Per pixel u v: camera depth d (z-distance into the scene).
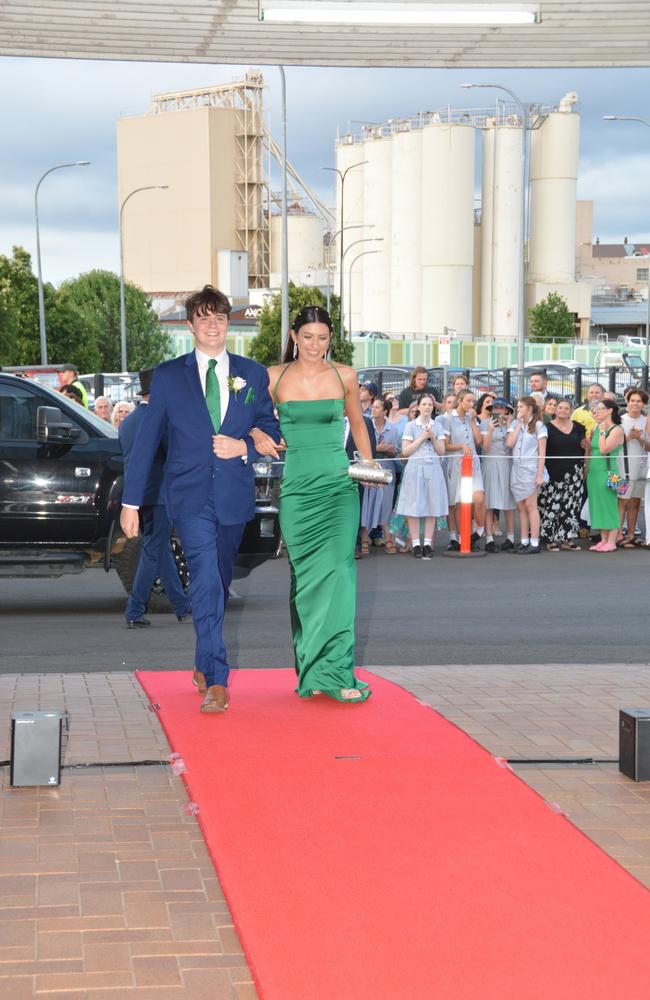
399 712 6.27
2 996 3.23
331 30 6.43
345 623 6.48
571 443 14.80
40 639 9.03
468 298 96.25
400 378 34.47
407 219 96.88
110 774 5.25
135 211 126.88
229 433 6.02
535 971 3.37
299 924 3.67
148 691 6.79
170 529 9.20
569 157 101.00
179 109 124.25
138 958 3.48
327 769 5.25
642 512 15.57
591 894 3.92
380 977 3.33
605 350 77.06
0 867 4.16
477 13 6.30
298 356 6.37
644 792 5.05
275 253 123.25
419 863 4.18
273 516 10.56
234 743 5.64
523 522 14.70
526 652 8.63
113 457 10.36
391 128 100.81
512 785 5.07
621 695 6.86
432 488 14.04
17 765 5.04
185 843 4.42
